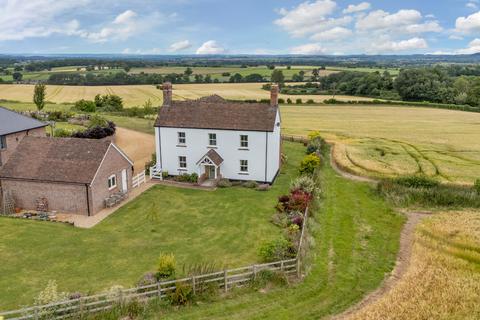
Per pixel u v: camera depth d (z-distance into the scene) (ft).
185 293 66.44
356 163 171.42
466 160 181.47
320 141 206.08
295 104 393.09
